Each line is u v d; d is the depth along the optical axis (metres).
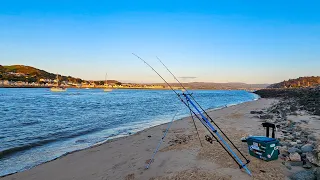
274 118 15.59
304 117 14.48
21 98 51.03
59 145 9.61
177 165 6.21
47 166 6.64
